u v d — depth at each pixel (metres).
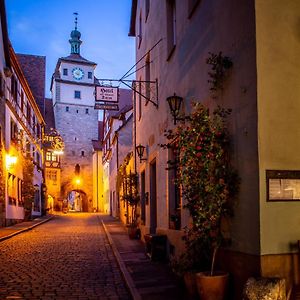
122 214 28.27
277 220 5.02
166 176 10.21
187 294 6.26
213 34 6.68
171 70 9.93
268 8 5.23
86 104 65.50
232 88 5.82
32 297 6.69
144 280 7.64
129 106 33.94
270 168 5.05
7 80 22.84
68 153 63.00
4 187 21.92
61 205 59.56
